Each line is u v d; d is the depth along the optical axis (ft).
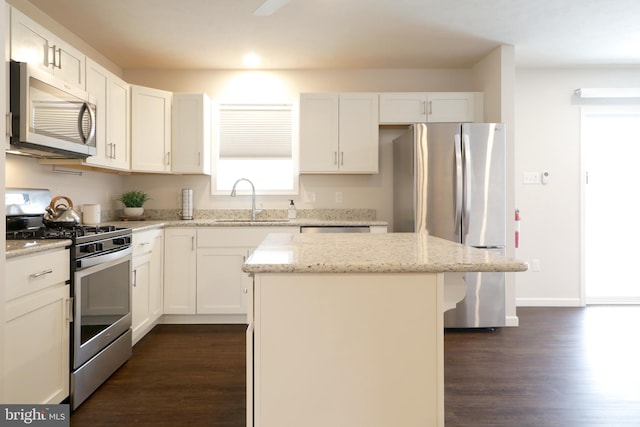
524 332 11.14
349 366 4.36
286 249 5.39
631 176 14.19
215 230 11.43
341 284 4.34
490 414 6.75
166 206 13.48
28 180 8.68
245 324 11.64
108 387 7.61
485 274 11.30
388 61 12.93
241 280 11.47
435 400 4.39
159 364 8.70
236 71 13.57
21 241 6.22
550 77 13.83
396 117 12.62
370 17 9.93
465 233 11.15
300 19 10.00
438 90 13.70
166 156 12.19
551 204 13.88
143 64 13.00
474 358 9.21
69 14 9.64
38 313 5.85
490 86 12.34
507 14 9.84
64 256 6.42
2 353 4.88
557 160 13.87
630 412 6.82
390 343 4.37
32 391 5.72
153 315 10.64
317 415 4.36
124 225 10.13
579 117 13.85
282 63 13.00
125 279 8.55
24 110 6.48
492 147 11.32
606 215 14.24
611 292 14.24
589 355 9.40
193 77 13.53
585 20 10.16
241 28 10.47
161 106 12.08
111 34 10.76
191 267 11.43
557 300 13.92
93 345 7.20
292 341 4.33
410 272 4.34
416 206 11.21
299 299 4.33
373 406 4.38
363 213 13.66
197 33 10.74
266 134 13.67
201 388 7.59
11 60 6.58
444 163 11.23
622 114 13.99
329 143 12.62
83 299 6.86
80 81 8.73
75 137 7.92
